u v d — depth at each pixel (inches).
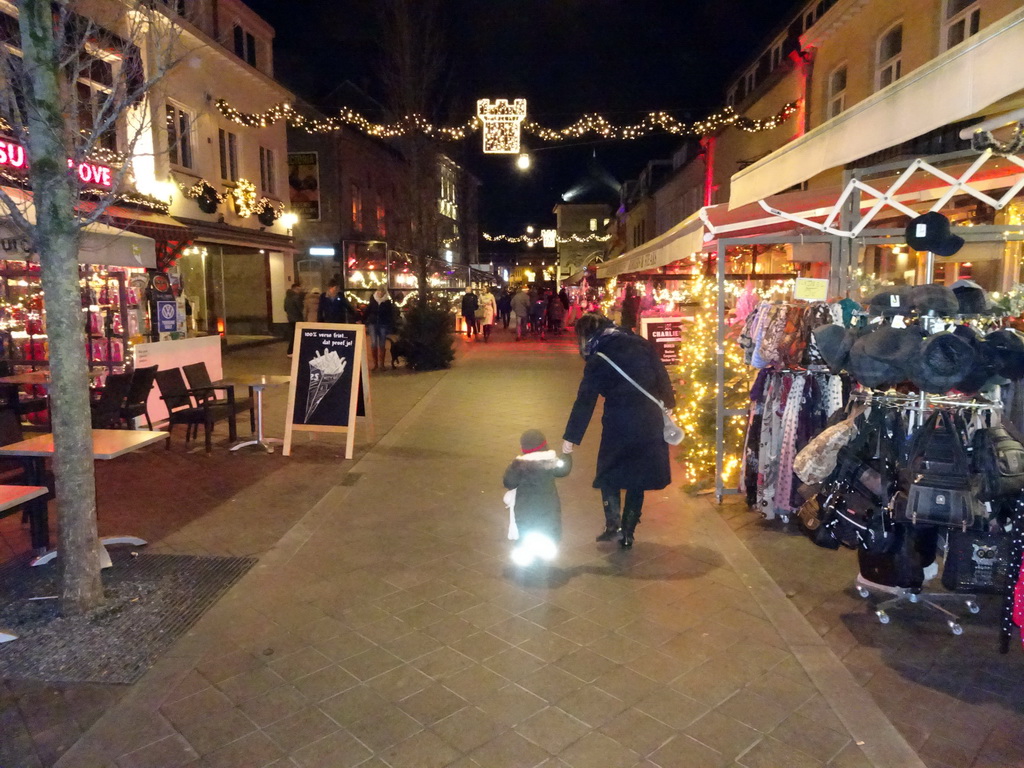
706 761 116.2
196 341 398.6
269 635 157.2
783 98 636.1
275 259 876.6
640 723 126.2
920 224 177.8
